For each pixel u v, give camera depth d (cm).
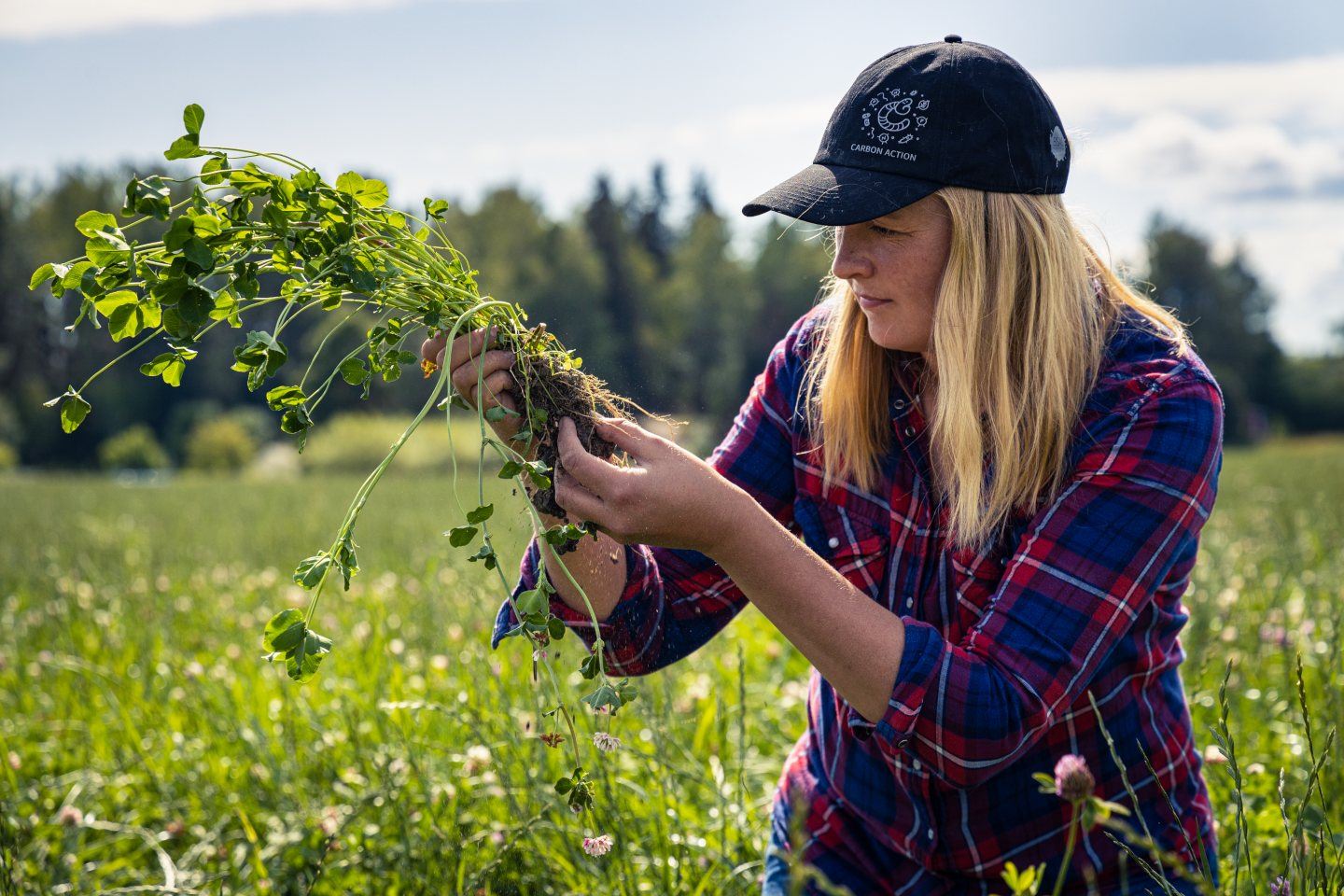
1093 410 185
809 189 186
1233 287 9525
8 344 8506
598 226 9156
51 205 9306
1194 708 359
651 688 398
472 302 185
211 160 168
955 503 193
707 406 8319
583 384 189
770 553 171
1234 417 8569
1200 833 206
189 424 7594
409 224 189
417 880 281
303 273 178
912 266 189
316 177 171
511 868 270
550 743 181
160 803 357
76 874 301
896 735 175
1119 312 195
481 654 378
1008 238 183
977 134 181
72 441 8038
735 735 367
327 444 4728
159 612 581
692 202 11612
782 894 223
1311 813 274
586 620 210
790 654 468
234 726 376
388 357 184
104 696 452
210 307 167
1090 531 180
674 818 282
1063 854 201
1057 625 177
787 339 232
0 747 371
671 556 218
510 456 176
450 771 337
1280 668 412
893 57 193
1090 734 197
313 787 354
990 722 171
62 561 852
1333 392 9419
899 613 206
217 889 290
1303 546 651
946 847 206
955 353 183
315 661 167
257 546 972
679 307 8619
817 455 218
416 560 780
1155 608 194
